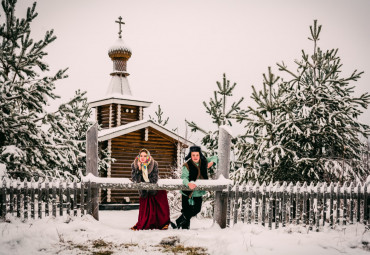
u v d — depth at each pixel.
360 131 9.80
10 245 5.68
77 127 15.07
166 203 7.34
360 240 5.79
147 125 17.48
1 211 7.24
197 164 7.41
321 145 9.77
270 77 9.84
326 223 7.28
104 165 15.77
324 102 9.74
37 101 9.23
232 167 11.12
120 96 19.52
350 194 7.03
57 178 9.62
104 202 16.84
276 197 7.20
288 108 9.62
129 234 6.60
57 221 7.00
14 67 9.25
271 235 6.27
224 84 12.15
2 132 8.70
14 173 8.92
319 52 10.20
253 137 10.79
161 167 17.92
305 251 5.32
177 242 6.24
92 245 6.00
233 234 6.32
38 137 9.09
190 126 12.84
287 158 9.33
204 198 11.22
